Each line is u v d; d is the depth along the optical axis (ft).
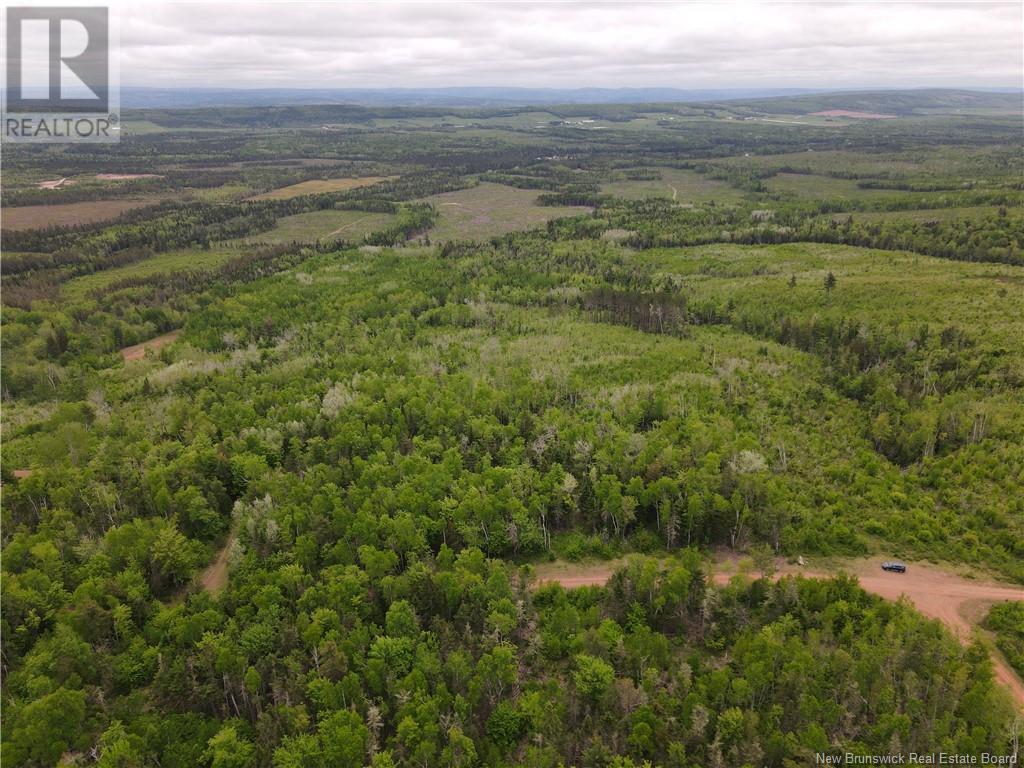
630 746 235.81
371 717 239.50
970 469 370.94
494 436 424.46
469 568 315.58
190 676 260.21
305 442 435.12
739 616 291.38
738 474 364.79
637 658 264.52
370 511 349.61
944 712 230.89
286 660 260.21
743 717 231.50
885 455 415.44
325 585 299.79
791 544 337.93
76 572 315.58
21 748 232.73
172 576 331.16
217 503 380.37
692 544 350.43
